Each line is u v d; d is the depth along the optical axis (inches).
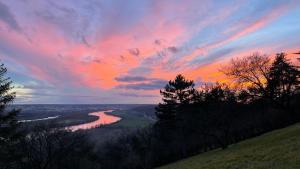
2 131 1587.1
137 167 3038.9
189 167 1385.3
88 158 2645.2
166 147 2942.9
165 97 3011.8
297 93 2496.3
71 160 2213.3
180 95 2933.1
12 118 1632.6
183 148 2810.0
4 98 1621.6
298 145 1048.2
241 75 2449.6
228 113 2338.8
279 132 1868.8
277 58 2423.7
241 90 2524.6
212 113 2274.9
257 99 2519.7
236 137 2600.9
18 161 1870.1
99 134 4165.8
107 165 3149.6
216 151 2052.2
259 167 844.6
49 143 1989.4
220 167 1054.4
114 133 4247.0
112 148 3316.9
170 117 2957.7
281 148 1091.3
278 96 2438.5
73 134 2188.7
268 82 2404.0
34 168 1929.1
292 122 2476.6
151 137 3110.2
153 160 2970.0
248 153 1237.1
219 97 2613.2
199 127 2288.4
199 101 2628.0
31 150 1925.4
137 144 3176.7
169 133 2965.1
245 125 2650.1
